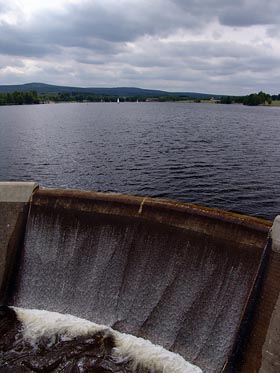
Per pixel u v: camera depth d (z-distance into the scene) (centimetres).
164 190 3878
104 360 1805
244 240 1736
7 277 2288
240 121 12381
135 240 2031
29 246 2278
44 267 2245
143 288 1998
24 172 4703
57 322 2086
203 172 4541
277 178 4250
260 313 1638
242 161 5119
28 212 2283
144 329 1969
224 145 6569
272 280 1619
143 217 2023
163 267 1952
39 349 1870
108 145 6781
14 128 10019
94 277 2123
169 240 1939
